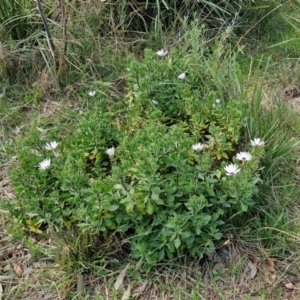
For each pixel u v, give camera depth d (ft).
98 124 4.12
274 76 5.24
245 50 5.62
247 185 3.57
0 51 5.23
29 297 3.61
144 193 3.57
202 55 4.88
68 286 3.61
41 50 5.20
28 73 5.37
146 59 4.60
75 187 3.69
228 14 5.81
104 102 4.66
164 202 3.61
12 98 5.23
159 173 3.67
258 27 5.83
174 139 3.79
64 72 5.25
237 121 4.14
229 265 3.67
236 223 3.84
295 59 5.43
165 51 5.11
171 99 4.56
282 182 4.13
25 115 5.06
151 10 5.78
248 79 4.83
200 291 3.56
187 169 3.71
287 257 3.69
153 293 3.57
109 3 5.50
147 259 3.55
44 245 3.86
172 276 3.62
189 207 3.49
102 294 3.58
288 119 4.57
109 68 5.37
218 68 4.75
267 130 4.27
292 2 6.08
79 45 5.33
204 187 3.66
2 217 4.09
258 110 4.33
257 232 3.78
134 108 4.52
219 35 5.66
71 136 4.35
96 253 3.70
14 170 3.89
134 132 4.34
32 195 3.83
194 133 4.16
